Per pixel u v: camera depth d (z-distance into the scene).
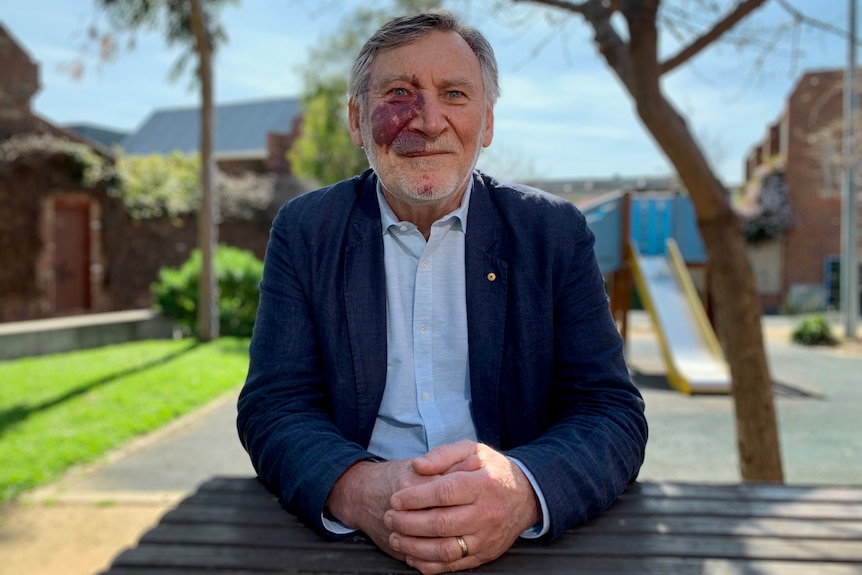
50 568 3.20
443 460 1.17
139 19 7.02
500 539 1.15
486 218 1.45
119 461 4.97
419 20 1.38
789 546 1.25
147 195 14.99
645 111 3.11
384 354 1.42
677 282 10.99
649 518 1.37
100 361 8.17
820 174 19.31
